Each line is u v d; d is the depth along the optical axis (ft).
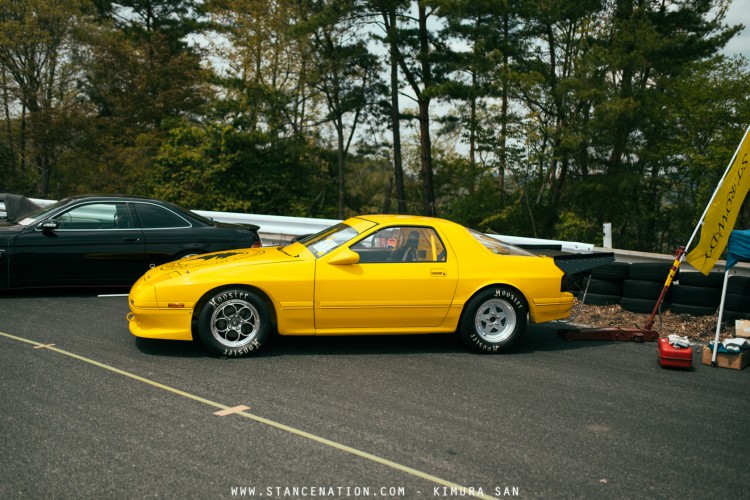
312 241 22.49
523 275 22.20
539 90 92.38
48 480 11.89
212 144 102.83
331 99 119.65
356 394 17.21
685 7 94.43
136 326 20.42
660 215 113.09
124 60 128.26
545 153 96.68
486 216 108.99
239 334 20.51
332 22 95.55
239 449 13.51
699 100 98.48
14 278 27.48
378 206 153.58
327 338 23.25
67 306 26.66
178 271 20.74
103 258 28.53
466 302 21.86
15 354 19.56
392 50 102.73
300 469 12.71
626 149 96.68
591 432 15.24
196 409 15.66
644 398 17.90
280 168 108.58
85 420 14.71
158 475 12.23
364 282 20.98
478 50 94.07
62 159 133.08
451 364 20.52
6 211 38.70
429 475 12.69
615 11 94.27
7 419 14.58
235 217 41.88
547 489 12.33
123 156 119.65
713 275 27.35
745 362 21.74
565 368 20.65
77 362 19.04
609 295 29.91
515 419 15.85
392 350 21.91
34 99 122.72
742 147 22.66
